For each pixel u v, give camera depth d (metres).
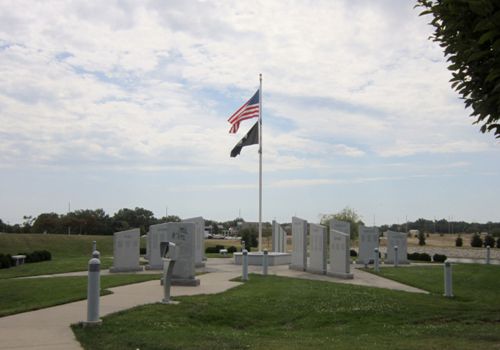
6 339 8.58
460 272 24.16
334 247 23.05
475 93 7.96
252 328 11.23
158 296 13.78
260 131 30.25
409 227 101.38
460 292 18.19
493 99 7.29
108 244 48.16
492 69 6.83
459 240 60.66
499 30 5.93
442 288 18.83
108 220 79.12
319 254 24.05
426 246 60.84
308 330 11.11
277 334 10.48
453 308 13.84
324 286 17.48
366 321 12.02
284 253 31.12
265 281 18.98
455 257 41.56
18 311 11.22
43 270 24.72
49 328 9.45
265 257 21.86
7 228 72.50
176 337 9.01
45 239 46.09
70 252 43.25
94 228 75.88
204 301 12.87
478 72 7.59
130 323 9.92
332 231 23.34
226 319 11.56
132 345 8.29
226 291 15.52
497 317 12.56
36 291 15.90
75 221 73.56
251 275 21.41
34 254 31.97
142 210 87.62
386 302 14.14
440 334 10.20
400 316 12.55
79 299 13.02
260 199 30.28
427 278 21.86
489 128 7.71
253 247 50.72
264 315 12.38
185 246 17.05
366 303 13.85
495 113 7.50
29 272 24.09
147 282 17.66
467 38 7.41
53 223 72.69
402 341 9.37
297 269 25.92
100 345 8.23
